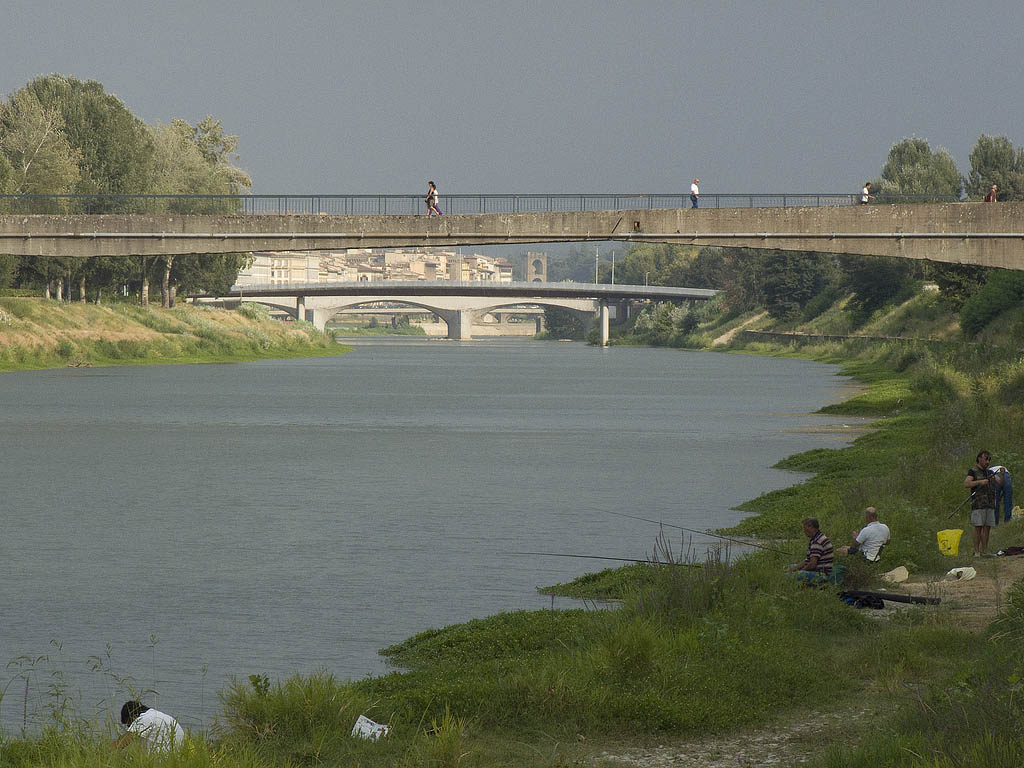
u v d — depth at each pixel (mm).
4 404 157250
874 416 138625
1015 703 24188
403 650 38750
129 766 24062
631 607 39062
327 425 131875
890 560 48781
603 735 28078
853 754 24109
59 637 41000
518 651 36594
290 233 136375
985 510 50906
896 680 30875
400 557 55938
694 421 135750
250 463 95625
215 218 137375
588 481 84125
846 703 29906
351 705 29297
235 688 30734
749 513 69188
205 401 166750
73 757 24984
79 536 61688
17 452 102938
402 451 104938
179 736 26062
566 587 48594
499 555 56469
